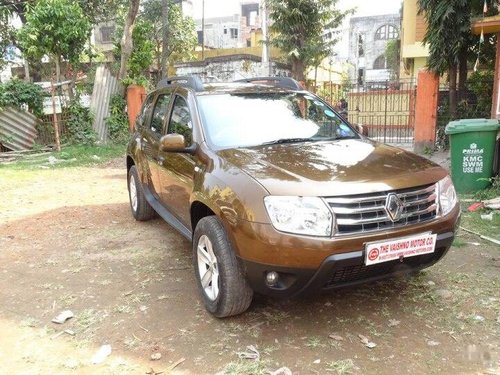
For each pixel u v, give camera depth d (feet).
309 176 10.80
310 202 10.14
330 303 12.68
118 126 46.75
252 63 72.74
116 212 22.79
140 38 48.91
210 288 12.23
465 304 12.44
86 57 52.16
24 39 41.83
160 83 19.60
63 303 13.29
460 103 35.32
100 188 28.48
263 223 10.19
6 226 20.94
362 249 10.22
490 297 12.78
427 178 11.39
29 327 12.04
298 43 58.90
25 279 15.08
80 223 21.08
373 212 10.46
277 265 10.18
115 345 11.05
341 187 10.35
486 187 23.27
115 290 13.99
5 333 11.80
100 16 69.31
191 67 77.36
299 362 10.14
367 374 9.66
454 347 10.53
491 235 17.63
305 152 12.62
